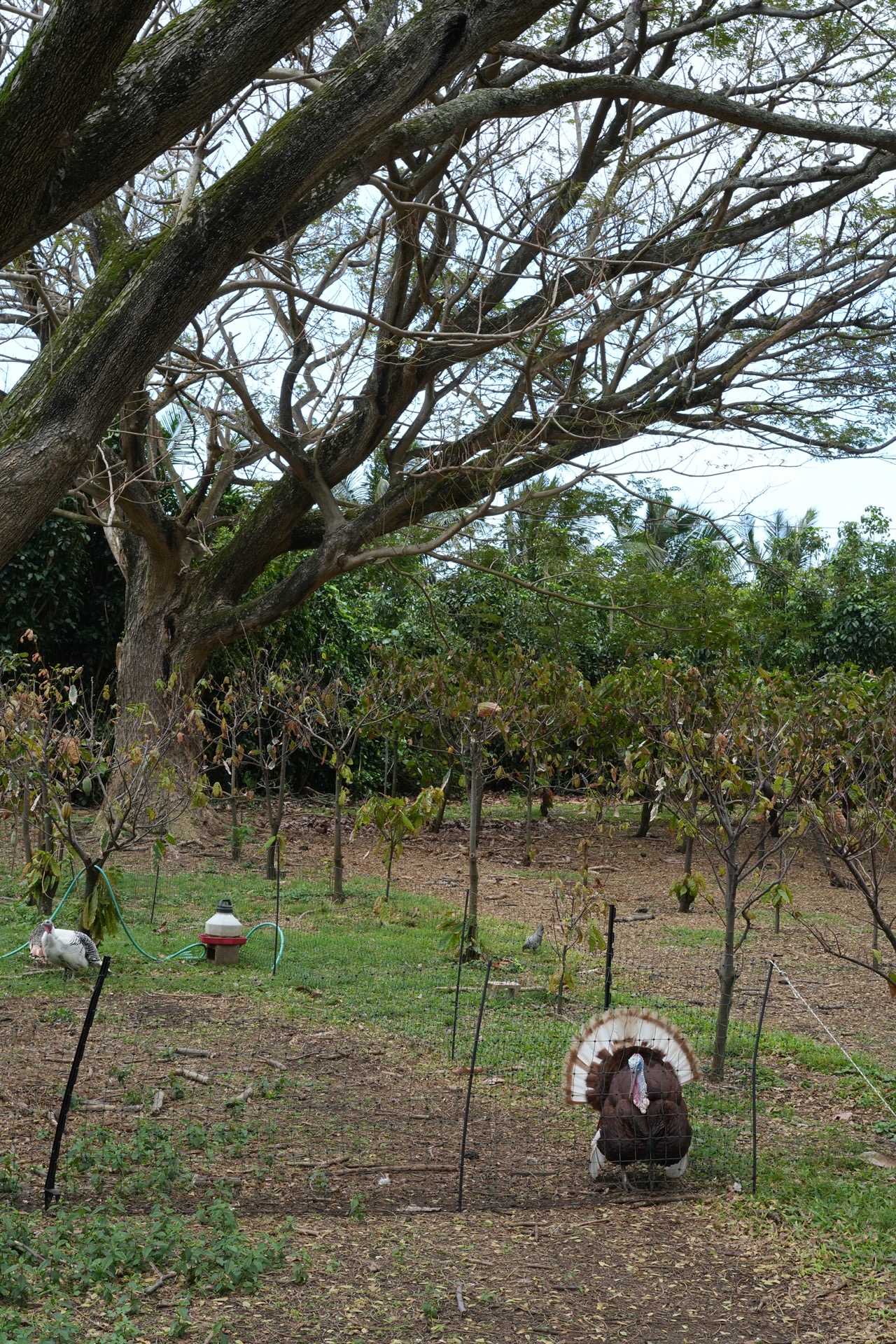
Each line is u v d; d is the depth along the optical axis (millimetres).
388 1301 3979
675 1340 3828
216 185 5125
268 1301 3912
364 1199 4965
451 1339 3738
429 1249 4469
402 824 9867
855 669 15039
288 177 5203
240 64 4711
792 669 22438
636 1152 5105
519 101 9188
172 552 15367
